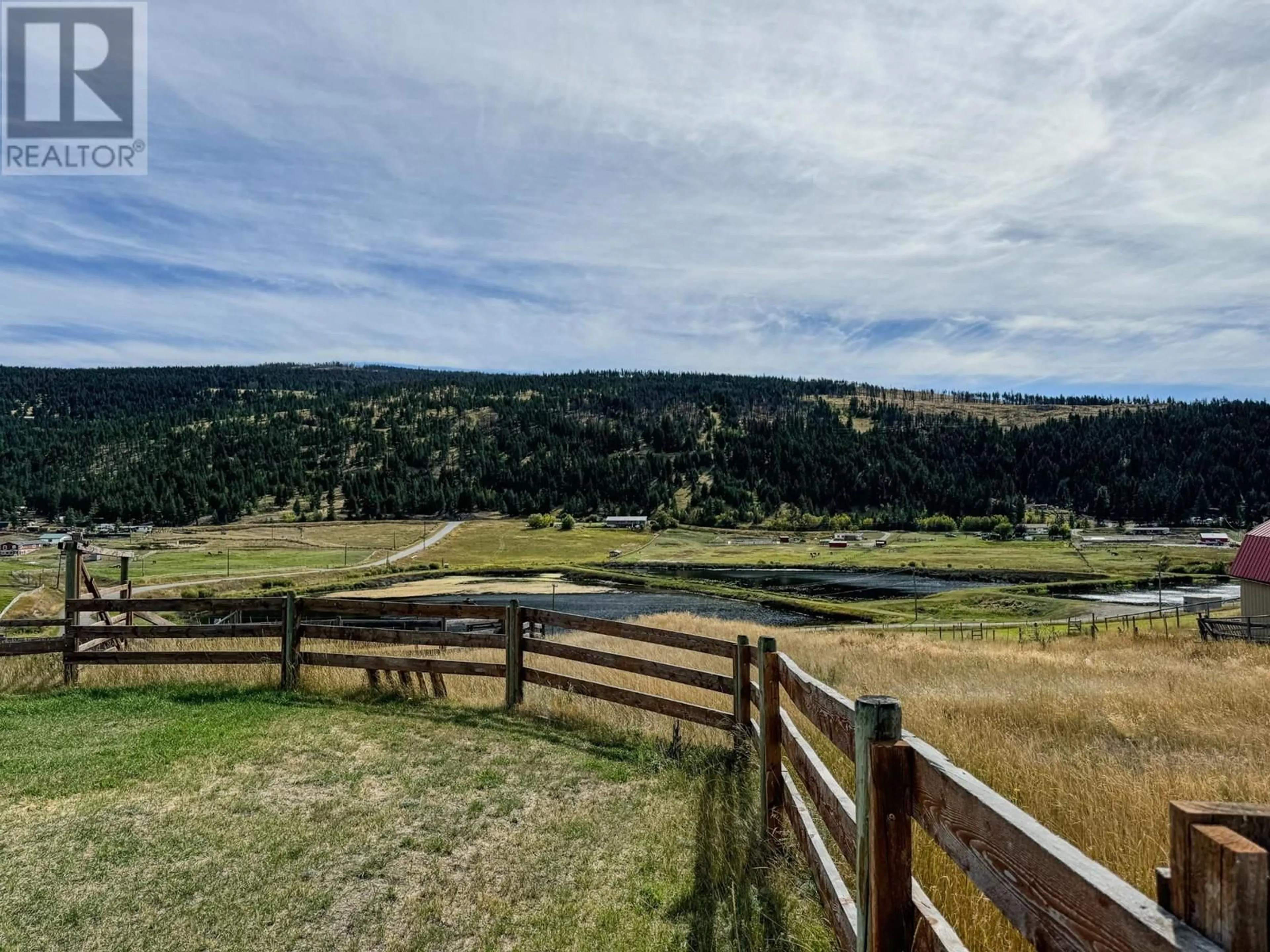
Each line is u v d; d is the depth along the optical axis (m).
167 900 3.75
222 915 3.61
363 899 3.76
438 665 7.75
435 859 4.16
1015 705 8.43
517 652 7.48
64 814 4.78
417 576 86.25
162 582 74.38
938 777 1.94
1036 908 1.42
